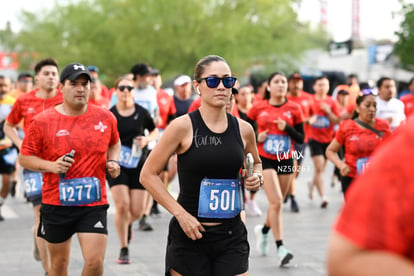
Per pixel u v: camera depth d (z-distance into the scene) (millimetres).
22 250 9398
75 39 48938
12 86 19219
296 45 46812
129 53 46219
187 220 4352
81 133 5742
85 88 5707
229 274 4445
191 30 45875
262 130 9258
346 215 1789
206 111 4527
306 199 14852
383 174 1760
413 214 1709
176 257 4520
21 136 12922
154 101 11180
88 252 5590
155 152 4496
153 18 45375
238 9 46625
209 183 4477
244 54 45812
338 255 1761
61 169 5465
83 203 5668
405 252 1729
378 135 8016
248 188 4574
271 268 8227
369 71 40156
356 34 51000
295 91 13375
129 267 8297
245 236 4641
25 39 51406
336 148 8242
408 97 13180
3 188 12125
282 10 47062
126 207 8406
